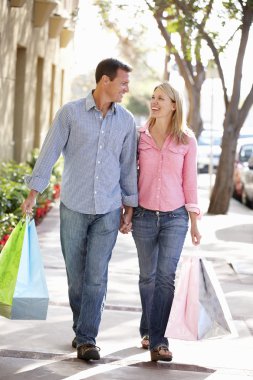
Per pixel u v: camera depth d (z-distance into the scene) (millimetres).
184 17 24203
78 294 8516
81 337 8328
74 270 8430
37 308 7809
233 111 24500
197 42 24500
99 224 8227
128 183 8383
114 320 10062
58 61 32844
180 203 8445
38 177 8086
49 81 29656
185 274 8344
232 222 22547
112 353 8641
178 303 8297
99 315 8367
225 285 12891
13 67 21844
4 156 21391
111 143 8156
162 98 8367
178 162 8406
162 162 8406
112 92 8078
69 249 8344
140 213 8469
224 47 24484
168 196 8391
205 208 26406
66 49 36656
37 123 28000
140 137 8492
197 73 32531
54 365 8109
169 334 8258
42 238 16922
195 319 8234
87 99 8117
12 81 21906
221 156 24594
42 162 8094
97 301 8312
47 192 21328
